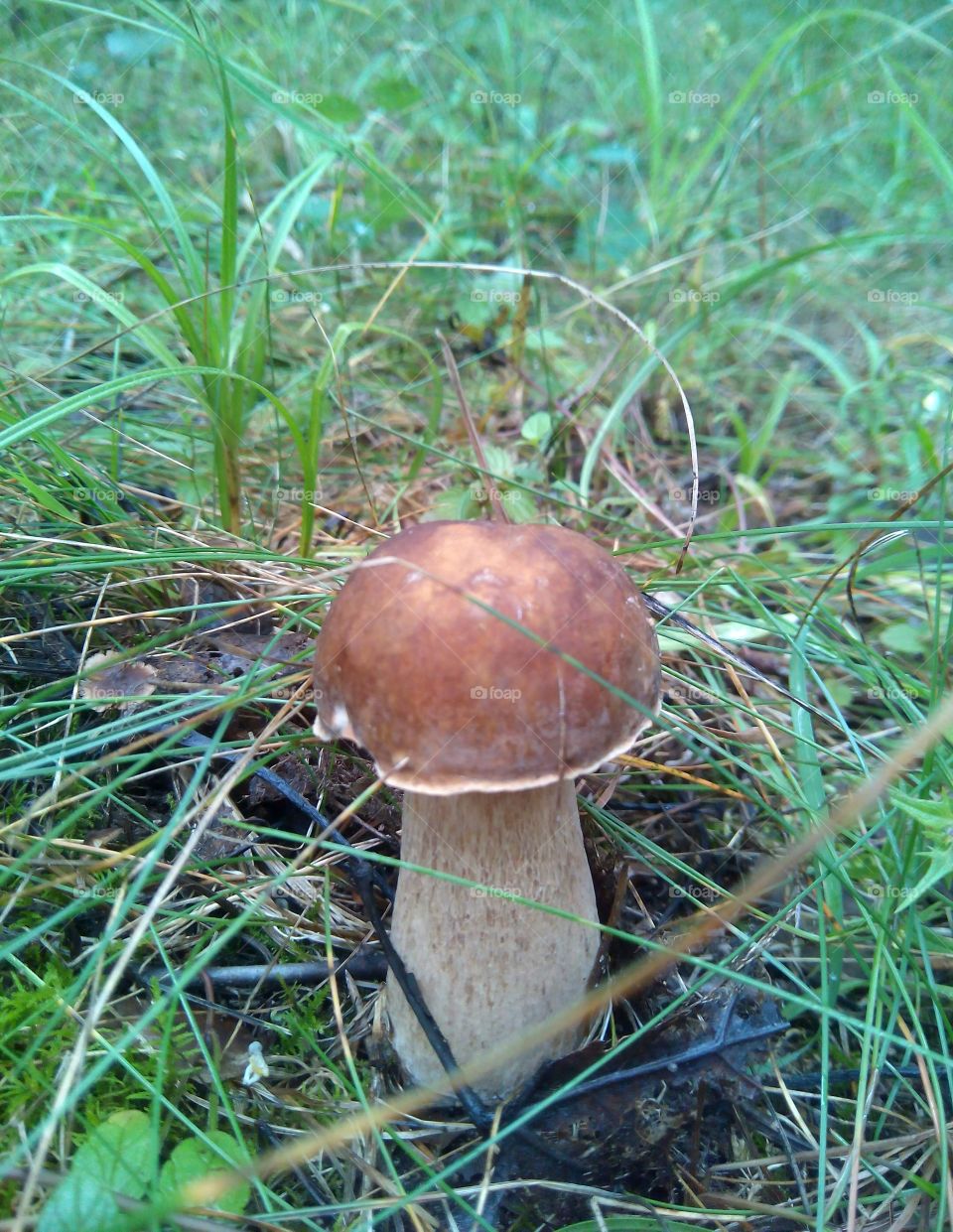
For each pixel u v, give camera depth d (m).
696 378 0.44
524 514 0.32
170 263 0.42
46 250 0.38
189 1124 0.17
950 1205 0.18
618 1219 0.18
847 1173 0.19
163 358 0.27
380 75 0.57
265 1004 0.22
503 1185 0.19
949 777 0.21
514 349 0.41
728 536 0.26
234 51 0.44
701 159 0.47
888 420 0.44
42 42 0.45
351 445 0.32
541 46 0.64
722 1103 0.20
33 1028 0.19
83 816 0.23
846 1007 0.23
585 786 0.27
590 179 0.57
